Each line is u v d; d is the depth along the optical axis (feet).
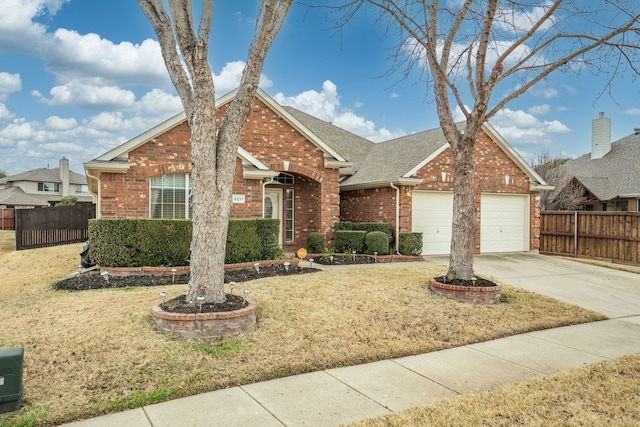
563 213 55.88
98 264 35.17
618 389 15.65
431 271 36.91
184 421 13.15
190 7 21.16
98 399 14.24
